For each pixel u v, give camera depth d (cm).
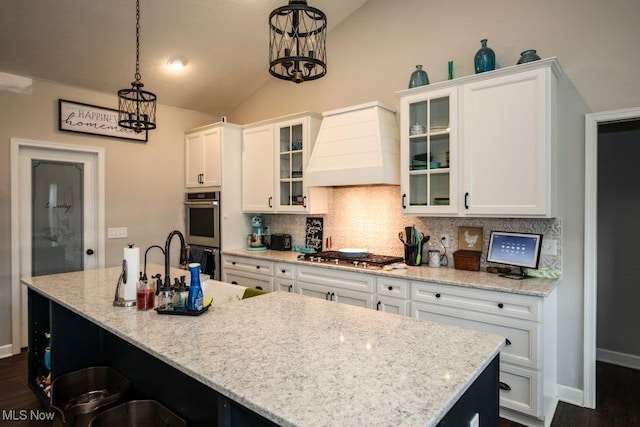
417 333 149
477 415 127
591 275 255
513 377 233
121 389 196
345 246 383
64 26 313
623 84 245
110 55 354
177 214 465
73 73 364
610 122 253
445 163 289
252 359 123
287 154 396
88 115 389
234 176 435
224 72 418
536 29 275
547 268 269
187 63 389
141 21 325
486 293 241
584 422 240
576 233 261
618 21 246
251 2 327
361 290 301
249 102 476
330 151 340
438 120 294
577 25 260
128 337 146
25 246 360
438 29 323
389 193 353
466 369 116
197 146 453
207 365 118
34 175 365
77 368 232
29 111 354
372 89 364
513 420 240
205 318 169
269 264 373
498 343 139
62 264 382
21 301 354
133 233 425
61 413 165
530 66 244
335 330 152
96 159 402
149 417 168
